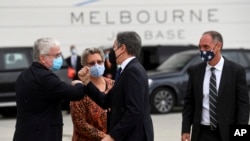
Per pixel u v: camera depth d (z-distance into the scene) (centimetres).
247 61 3988
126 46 1237
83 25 4838
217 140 1372
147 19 4928
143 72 1223
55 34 4788
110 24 4878
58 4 4788
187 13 4988
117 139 1191
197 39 5012
